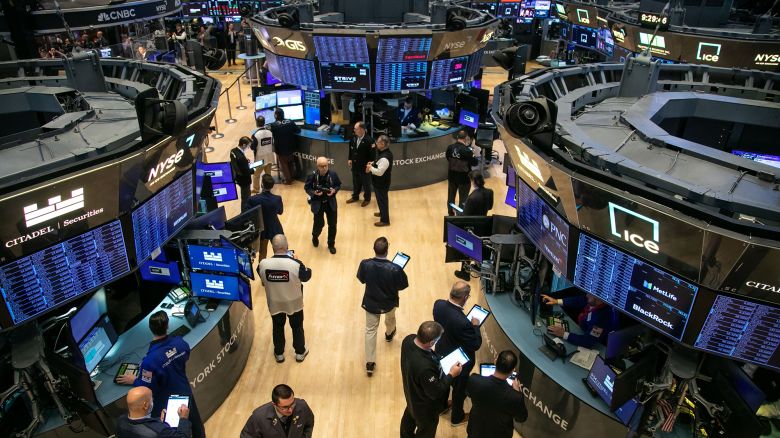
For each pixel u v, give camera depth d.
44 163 3.44
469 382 3.89
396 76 9.87
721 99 5.48
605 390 3.98
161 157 4.04
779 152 5.70
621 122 4.80
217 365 5.05
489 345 5.34
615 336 3.89
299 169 10.49
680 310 3.44
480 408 3.89
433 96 11.62
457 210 7.62
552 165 3.69
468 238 5.25
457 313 4.47
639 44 10.91
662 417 3.84
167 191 4.47
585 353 4.61
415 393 4.04
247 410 5.15
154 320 4.00
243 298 5.09
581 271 4.07
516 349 4.75
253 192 9.80
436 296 6.93
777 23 10.90
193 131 4.42
